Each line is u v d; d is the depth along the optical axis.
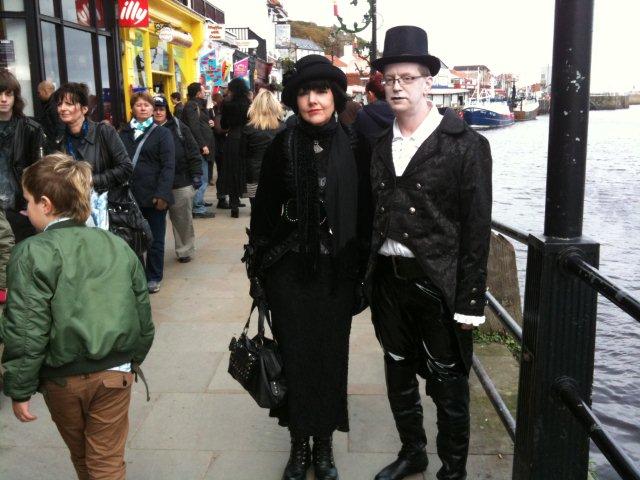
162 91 15.64
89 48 10.29
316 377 2.86
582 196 2.17
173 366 4.25
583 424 2.00
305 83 2.67
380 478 2.92
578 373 2.23
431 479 2.96
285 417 2.99
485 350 4.60
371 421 3.51
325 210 2.74
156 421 3.53
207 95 18.52
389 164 2.58
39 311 2.17
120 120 11.55
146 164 5.69
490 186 2.47
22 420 2.31
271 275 2.88
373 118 4.11
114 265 2.34
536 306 2.25
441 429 2.75
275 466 3.11
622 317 8.48
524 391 2.35
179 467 3.10
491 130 70.81
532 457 2.30
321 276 2.80
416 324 2.72
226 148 9.48
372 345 4.58
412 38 2.47
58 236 2.27
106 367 2.32
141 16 11.44
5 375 2.20
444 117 2.51
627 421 5.89
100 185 4.42
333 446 3.27
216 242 7.96
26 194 2.33
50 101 5.01
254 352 2.84
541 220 16.05
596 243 2.16
